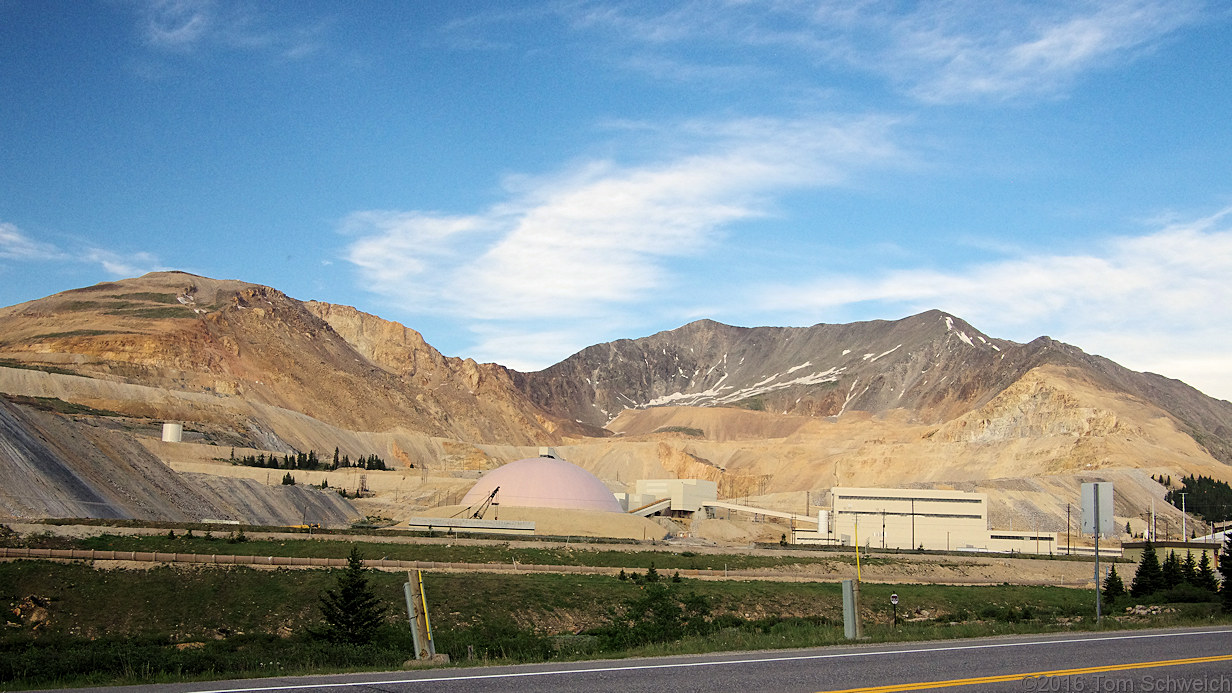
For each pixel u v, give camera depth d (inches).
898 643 1089.4
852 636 1192.2
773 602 3398.1
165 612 2743.6
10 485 3553.2
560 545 4549.7
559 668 904.3
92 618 2647.6
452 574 3499.0
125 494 4254.4
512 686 800.9
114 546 3292.3
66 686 1013.2
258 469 7598.4
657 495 7849.4
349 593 2385.6
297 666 1359.5
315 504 5935.0
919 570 4658.0
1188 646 1018.7
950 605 3553.2
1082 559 5157.5
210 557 3265.3
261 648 2305.6
